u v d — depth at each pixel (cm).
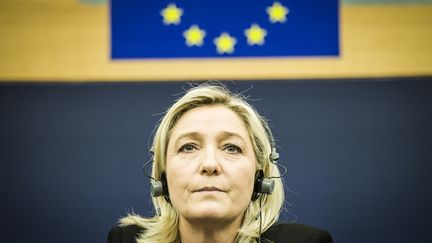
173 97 237
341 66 235
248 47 236
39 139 237
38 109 239
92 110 238
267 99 235
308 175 232
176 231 148
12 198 234
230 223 137
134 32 239
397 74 235
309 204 230
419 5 239
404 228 228
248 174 133
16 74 239
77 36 241
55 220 232
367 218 229
